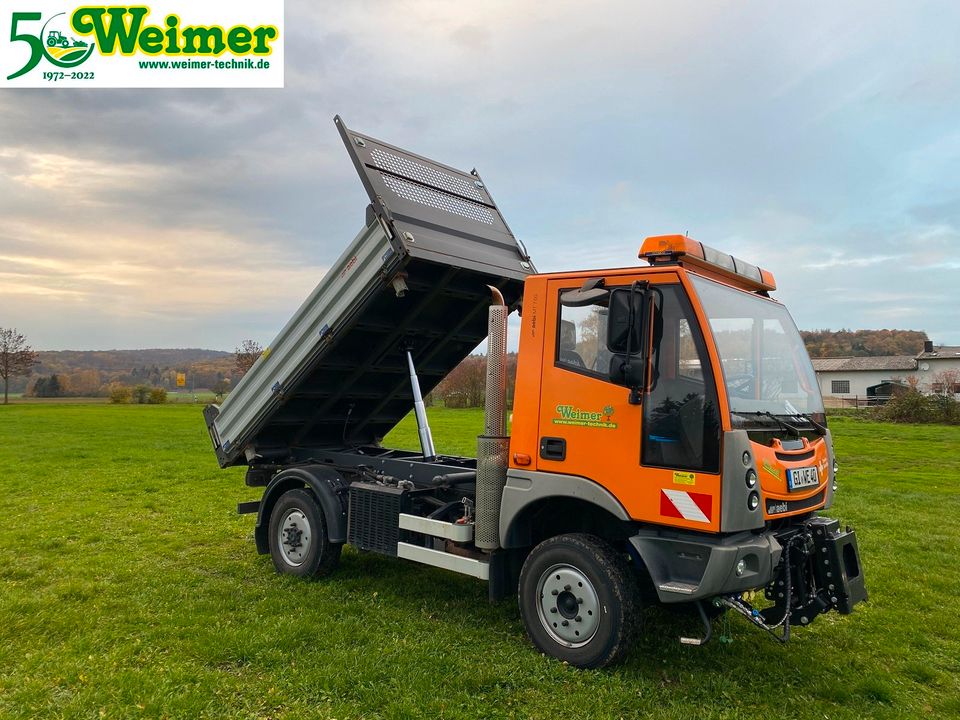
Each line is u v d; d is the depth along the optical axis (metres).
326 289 6.16
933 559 7.82
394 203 5.79
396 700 4.04
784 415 4.90
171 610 5.58
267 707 3.97
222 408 7.55
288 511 6.78
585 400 4.67
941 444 22.73
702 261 4.78
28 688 4.09
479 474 5.23
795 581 4.57
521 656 4.72
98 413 39.19
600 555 4.52
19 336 56.84
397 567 7.00
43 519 9.36
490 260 6.35
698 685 4.39
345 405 7.64
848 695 4.32
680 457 4.26
